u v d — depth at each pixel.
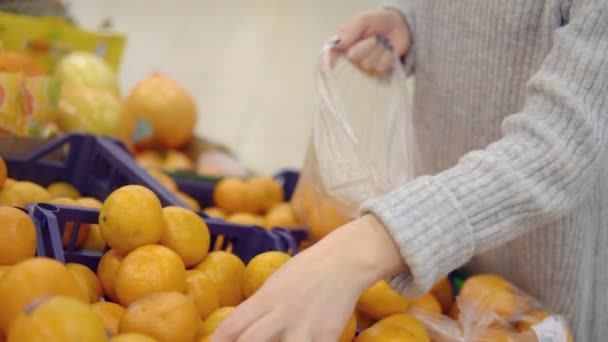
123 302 0.96
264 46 4.08
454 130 1.35
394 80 1.45
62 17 2.31
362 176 1.28
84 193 1.47
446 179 0.88
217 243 1.25
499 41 1.19
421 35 1.43
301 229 1.41
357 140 1.32
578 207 1.16
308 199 1.41
